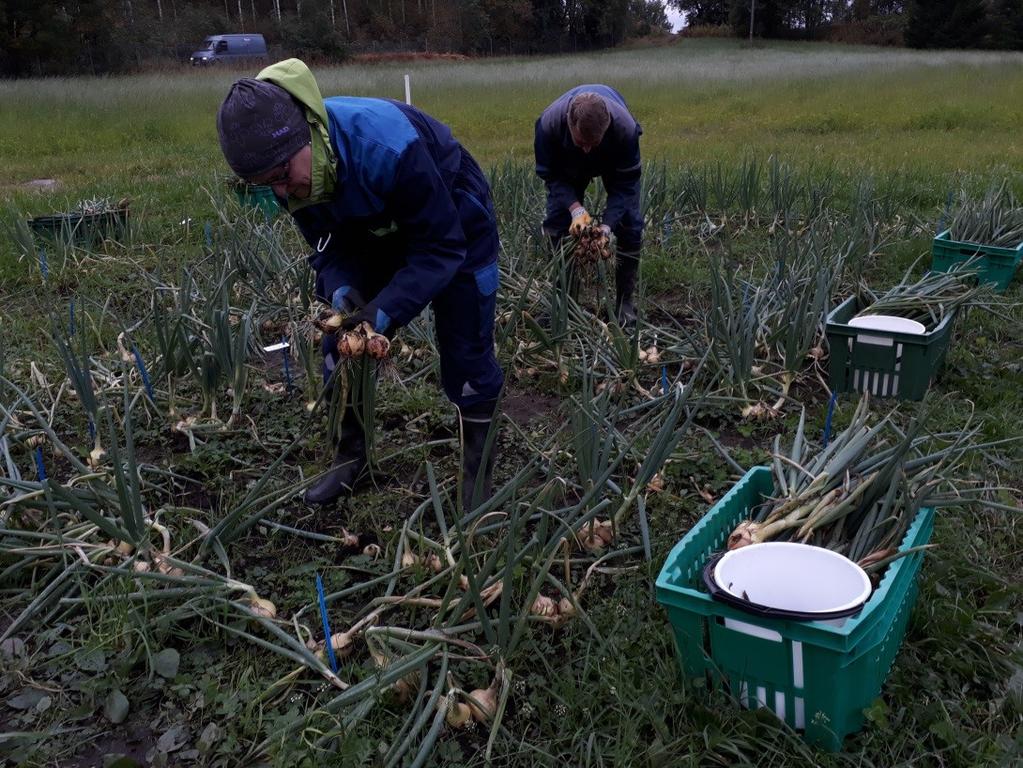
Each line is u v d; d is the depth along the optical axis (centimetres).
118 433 341
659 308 480
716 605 184
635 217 426
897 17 6288
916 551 197
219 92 1894
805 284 406
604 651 211
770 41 6181
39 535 245
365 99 225
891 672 204
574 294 432
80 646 229
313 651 218
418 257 230
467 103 1773
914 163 903
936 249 492
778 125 1416
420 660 198
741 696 192
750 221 655
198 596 231
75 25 3356
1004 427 323
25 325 460
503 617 202
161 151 1265
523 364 399
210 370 342
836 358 364
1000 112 1425
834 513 221
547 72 2422
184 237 639
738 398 346
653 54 4825
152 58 3822
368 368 246
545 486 219
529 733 200
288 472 315
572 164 414
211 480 308
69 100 1712
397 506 287
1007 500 269
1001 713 196
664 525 271
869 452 279
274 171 205
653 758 183
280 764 186
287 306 449
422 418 348
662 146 1147
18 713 211
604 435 294
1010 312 443
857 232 493
